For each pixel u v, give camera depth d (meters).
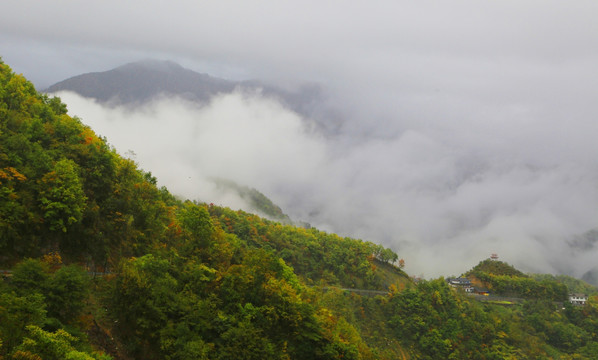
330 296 155.88
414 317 186.75
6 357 41.72
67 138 85.25
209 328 68.31
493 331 188.38
